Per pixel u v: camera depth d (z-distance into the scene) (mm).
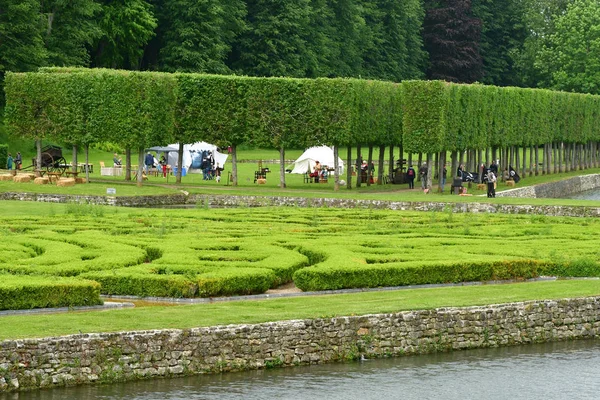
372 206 122375
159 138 139250
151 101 138125
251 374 48969
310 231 86312
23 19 183375
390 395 47438
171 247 71938
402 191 145125
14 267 62062
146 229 84438
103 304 55375
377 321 52781
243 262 65625
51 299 53875
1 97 190000
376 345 52656
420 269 64188
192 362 48281
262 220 95500
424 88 140375
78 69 153375
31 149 181750
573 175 195500
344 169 189875
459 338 55125
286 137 145500
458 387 48938
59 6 199375
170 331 47938
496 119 166000
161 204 125812
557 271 68562
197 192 131375
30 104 142750
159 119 139000
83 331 46875
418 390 48344
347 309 53562
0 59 187500
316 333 51156
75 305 54438
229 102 146750
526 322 57094
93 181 140500
